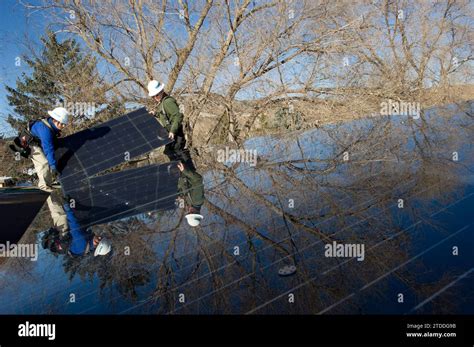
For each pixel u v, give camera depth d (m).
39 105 10.41
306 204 2.23
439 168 2.47
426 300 1.15
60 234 2.38
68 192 3.54
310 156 3.68
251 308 1.24
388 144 3.52
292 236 1.79
